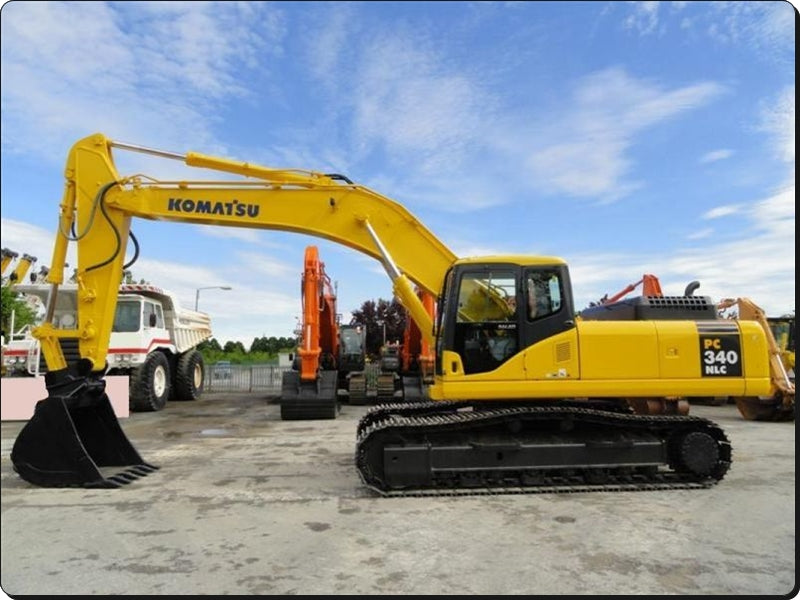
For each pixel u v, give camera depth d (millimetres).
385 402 16203
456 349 6699
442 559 4445
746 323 6914
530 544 4746
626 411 7348
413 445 6473
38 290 13273
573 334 6668
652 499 6074
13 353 14109
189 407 16219
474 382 6621
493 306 6762
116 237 7914
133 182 8047
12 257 16453
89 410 7836
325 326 15766
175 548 4746
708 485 6508
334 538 4938
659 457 6609
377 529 5152
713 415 13602
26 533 5141
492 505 5883
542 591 3875
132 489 6648
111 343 14117
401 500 6098
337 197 8109
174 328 16750
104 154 8000
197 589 3959
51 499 6234
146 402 14586
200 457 8492
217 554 4602
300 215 8125
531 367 6617
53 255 7871
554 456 6512
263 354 42031
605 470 6590
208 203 8117
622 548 4641
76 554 4637
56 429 6844
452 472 6418
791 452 8617
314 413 12875
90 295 7789
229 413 14547
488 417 6527
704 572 4168
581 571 4195
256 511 5742
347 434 10625
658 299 7172
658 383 6641
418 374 16078
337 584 4016
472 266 6801
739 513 5566
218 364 25922
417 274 7969
